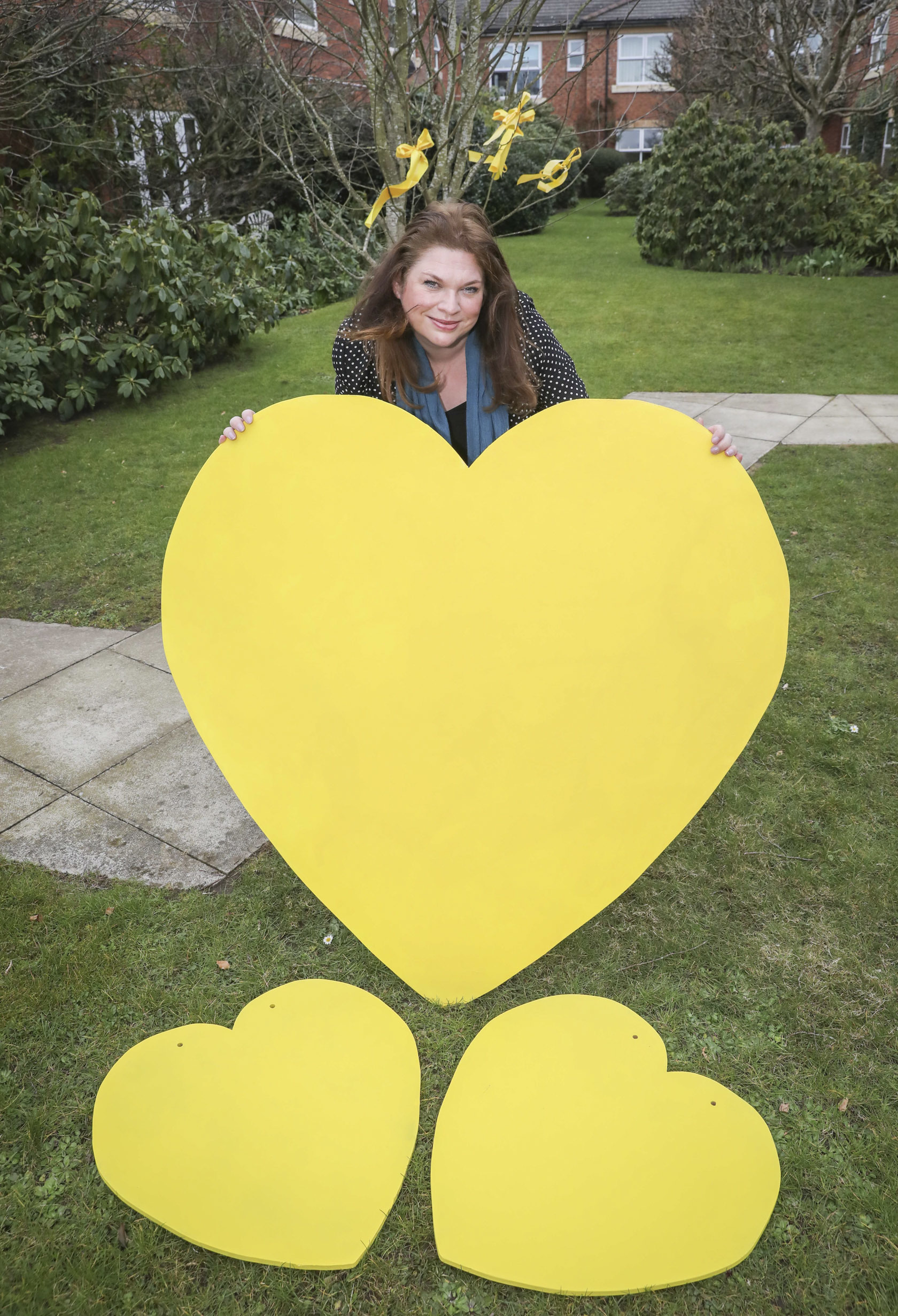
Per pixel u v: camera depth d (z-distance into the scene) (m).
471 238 1.81
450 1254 1.56
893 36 16.69
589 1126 1.79
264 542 1.93
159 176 10.03
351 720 1.98
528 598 1.89
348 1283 1.55
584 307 9.59
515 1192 1.67
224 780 2.88
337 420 1.86
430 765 1.98
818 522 4.57
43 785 2.86
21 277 6.53
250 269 7.69
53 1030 2.02
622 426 1.82
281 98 6.00
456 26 4.36
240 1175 1.71
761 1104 1.84
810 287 10.34
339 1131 1.79
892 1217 1.62
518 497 1.85
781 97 16.00
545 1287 1.52
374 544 1.90
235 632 1.98
